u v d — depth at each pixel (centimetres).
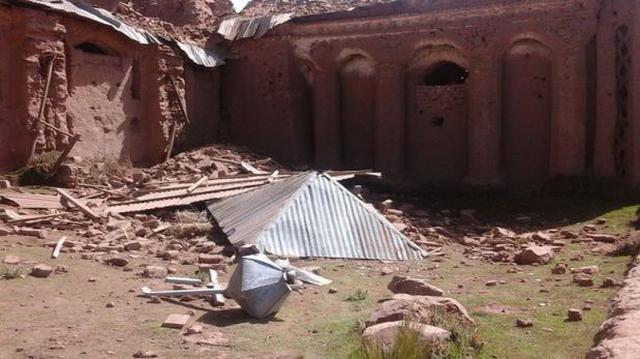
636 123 2283
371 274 1288
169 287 1102
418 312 820
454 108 2594
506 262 1422
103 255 1335
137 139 2522
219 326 896
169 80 2598
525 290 1127
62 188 2053
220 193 1980
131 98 2497
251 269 951
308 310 988
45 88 2097
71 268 1213
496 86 2470
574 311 918
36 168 2061
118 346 798
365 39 2702
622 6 2286
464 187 2500
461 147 2584
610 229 1800
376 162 2692
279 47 2828
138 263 1293
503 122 2502
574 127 2348
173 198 1931
